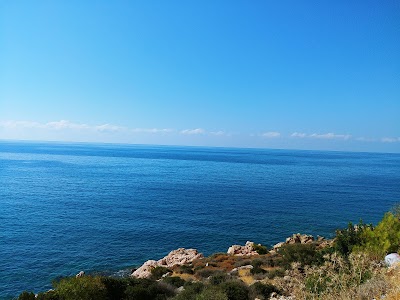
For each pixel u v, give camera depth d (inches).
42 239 1787.6
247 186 4232.3
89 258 1524.4
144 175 5521.7
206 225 2176.4
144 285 788.0
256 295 650.8
